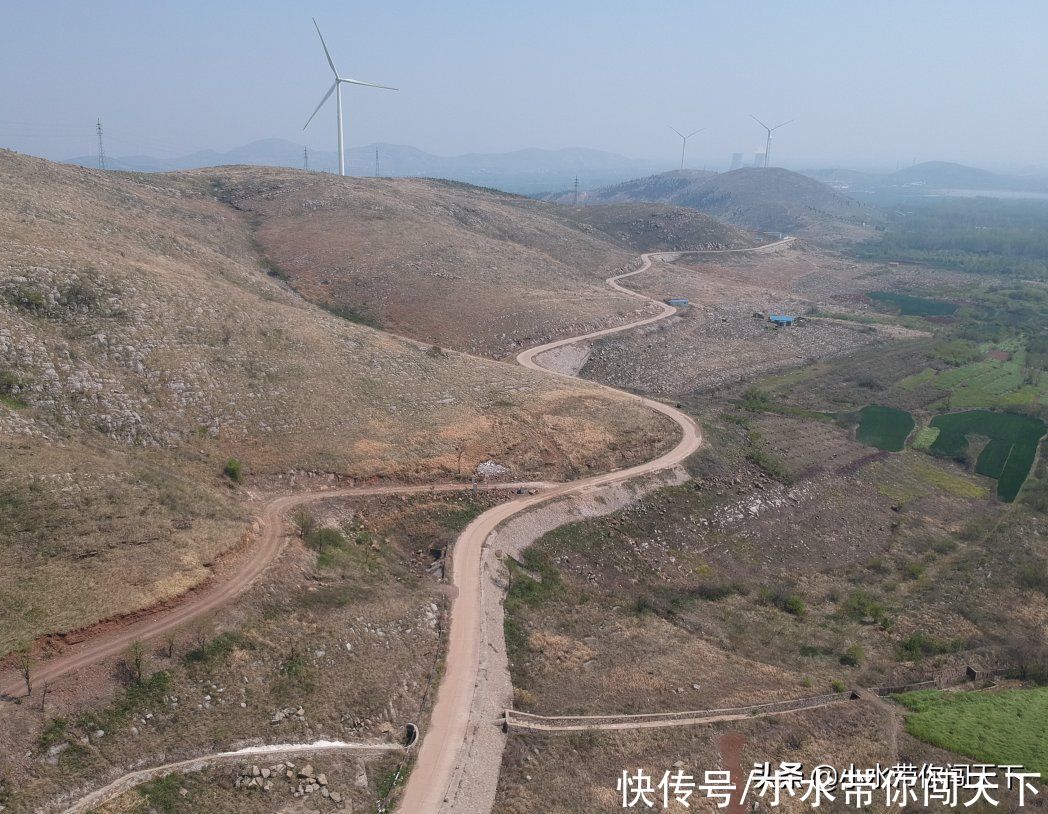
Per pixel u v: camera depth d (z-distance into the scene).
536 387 101.75
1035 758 47.84
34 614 37.84
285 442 69.50
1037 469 106.94
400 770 38.50
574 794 40.47
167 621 41.56
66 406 59.16
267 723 38.31
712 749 45.91
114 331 69.44
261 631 43.41
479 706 44.50
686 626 63.31
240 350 78.69
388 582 55.34
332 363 85.62
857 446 111.12
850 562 80.88
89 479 49.97
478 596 56.12
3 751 31.33
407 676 45.56
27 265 71.38
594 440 88.56
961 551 82.94
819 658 60.03
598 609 63.34
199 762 35.03
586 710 47.91
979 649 62.09
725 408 120.31
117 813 31.41
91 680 36.12
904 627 66.00
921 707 53.25
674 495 83.69
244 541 50.88
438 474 73.62
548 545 69.62
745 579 74.62
